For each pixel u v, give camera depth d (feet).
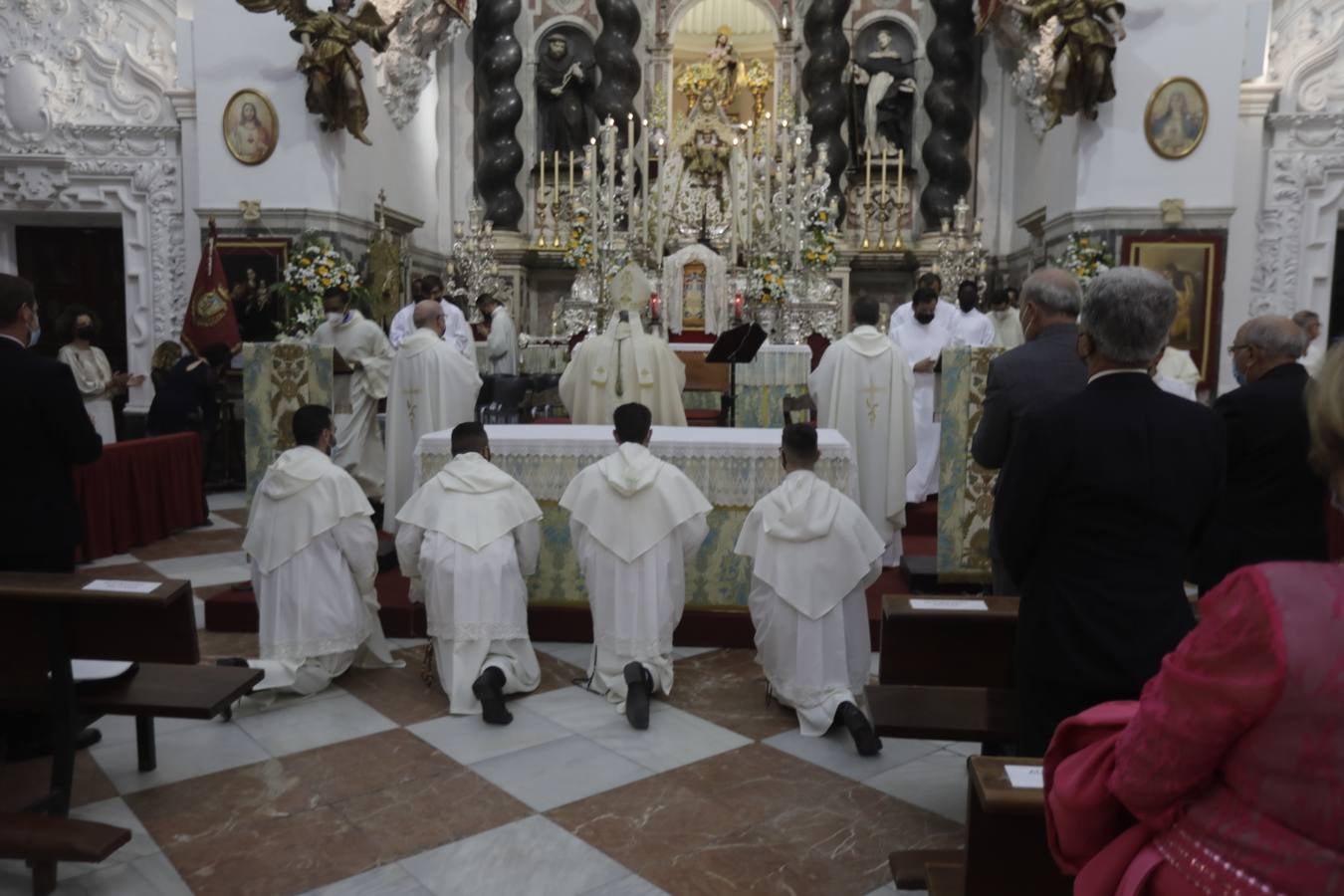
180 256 38.34
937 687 11.58
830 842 11.09
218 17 33.91
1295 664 3.92
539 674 15.85
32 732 13.04
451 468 15.67
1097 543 7.86
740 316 34.58
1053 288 11.03
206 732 14.03
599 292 38.65
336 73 33.24
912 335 28.40
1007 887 7.01
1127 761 4.61
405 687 15.89
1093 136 34.32
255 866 10.50
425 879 10.27
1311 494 12.24
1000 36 41.88
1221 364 37.04
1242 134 36.24
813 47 44.68
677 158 42.47
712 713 14.92
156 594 10.29
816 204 38.70
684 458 18.06
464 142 47.39
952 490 20.01
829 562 14.20
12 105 37.63
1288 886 4.09
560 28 47.57
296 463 15.35
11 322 12.69
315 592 15.31
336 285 30.78
